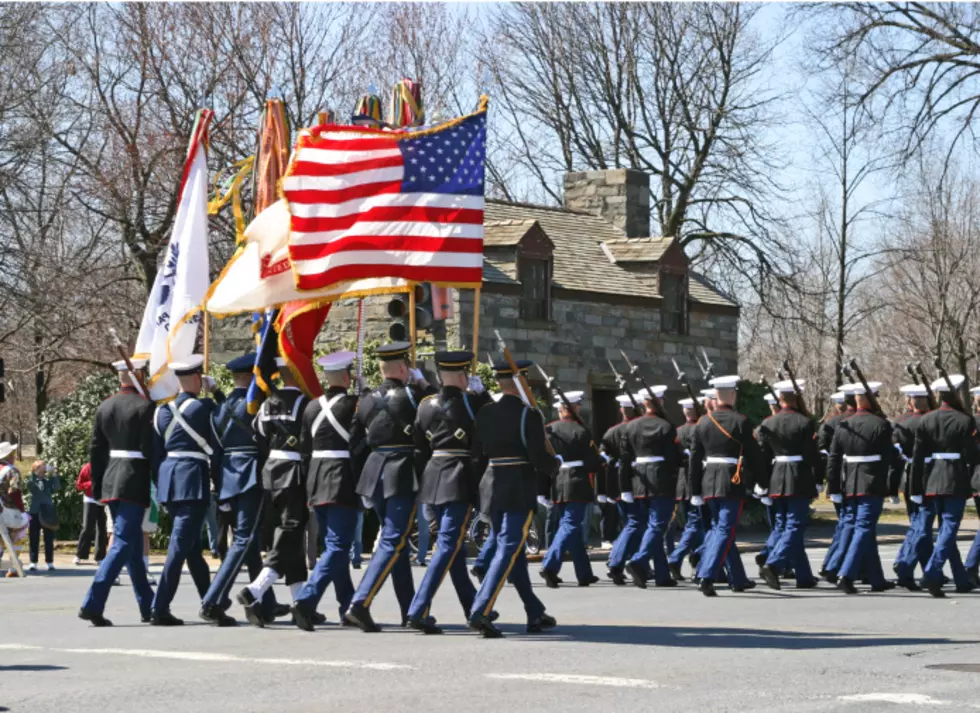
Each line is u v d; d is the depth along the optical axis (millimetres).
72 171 71312
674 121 89188
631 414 34219
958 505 30203
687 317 63688
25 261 64688
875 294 100062
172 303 29875
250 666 18562
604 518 47062
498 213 63281
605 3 91438
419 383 23016
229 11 73312
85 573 39438
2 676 17953
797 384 31500
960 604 28125
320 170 25375
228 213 71812
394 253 25406
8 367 76750
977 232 82875
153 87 73312
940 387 30406
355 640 21484
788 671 17969
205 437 24000
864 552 30797
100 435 24438
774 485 31531
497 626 23828
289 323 26281
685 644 21047
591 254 63406
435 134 25922
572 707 15117
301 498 23391
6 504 38625
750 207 85562
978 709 14930
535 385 57125
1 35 64562
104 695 16312
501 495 21906
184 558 24094
